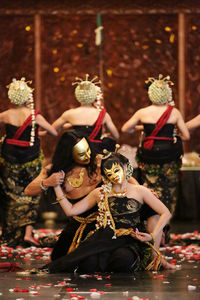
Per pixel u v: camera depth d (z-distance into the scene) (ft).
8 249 39.09
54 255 30.71
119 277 27.12
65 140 30.12
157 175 42.34
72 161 30.25
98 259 28.43
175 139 42.34
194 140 67.41
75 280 26.40
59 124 42.78
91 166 30.17
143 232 29.96
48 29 69.82
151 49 69.97
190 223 54.90
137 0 69.31
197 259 33.37
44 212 55.42
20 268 29.73
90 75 69.97
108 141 40.70
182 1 69.05
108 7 69.26
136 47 69.97
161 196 42.27
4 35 69.51
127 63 70.03
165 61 69.87
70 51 69.97
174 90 69.26
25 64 69.67
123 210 28.84
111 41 69.87
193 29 69.46
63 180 29.55
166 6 69.21
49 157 67.46
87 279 26.66
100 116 42.34
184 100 69.21
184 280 26.37
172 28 69.82
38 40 69.31
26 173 41.81
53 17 69.67
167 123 42.14
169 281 26.14
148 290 24.13
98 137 42.04
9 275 27.94
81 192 30.17
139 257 28.76
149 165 42.34
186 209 56.70
